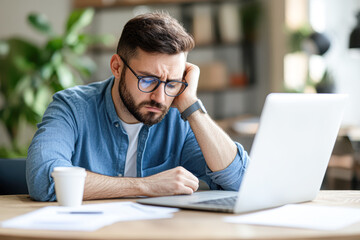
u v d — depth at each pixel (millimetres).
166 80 1612
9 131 5727
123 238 902
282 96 1190
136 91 1627
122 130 1789
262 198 1234
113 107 1780
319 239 926
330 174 4070
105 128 1795
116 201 1424
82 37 5418
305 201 1429
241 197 1169
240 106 6562
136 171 1851
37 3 6750
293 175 1315
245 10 6477
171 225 1028
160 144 1896
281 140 1228
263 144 1179
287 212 1204
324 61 6145
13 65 5520
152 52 1576
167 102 1646
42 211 1169
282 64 6266
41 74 5246
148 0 6527
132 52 1618
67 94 1803
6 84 5633
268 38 6430
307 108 1267
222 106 6590
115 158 1803
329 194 1605
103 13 6590
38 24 5504
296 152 1293
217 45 6562
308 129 1300
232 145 1690
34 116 5480
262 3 6434
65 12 6723
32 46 5492
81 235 925
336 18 6156
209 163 1675
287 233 948
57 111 1721
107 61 6602
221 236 914
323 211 1221
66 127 1675
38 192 1441
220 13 6508
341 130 4539
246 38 6508
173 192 1479
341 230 983
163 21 1619
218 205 1231
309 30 5953
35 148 1526
